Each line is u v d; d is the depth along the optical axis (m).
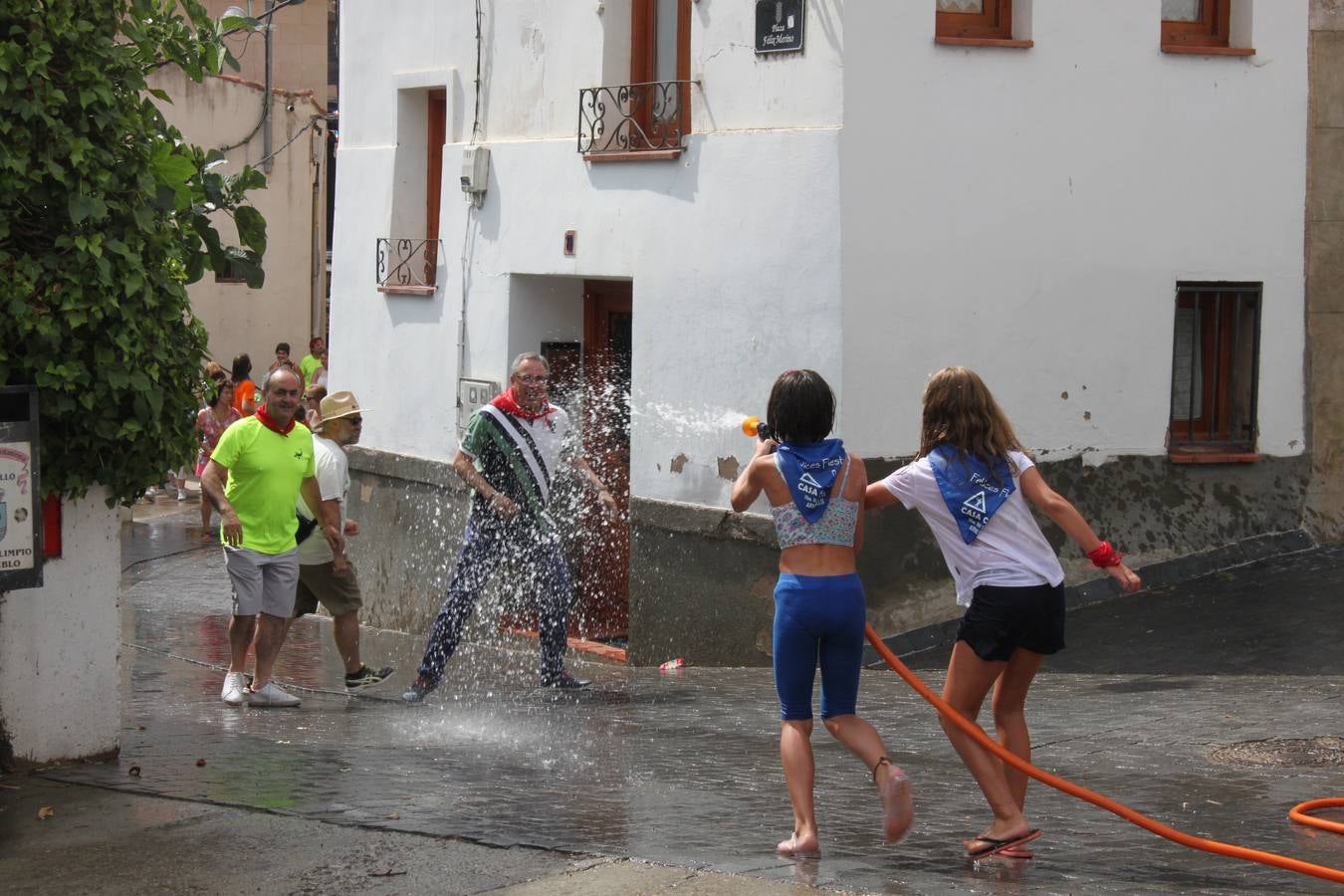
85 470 11.07
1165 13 17.30
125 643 18.64
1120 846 8.77
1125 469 16.81
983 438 8.60
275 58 47.53
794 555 8.68
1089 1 16.47
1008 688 8.77
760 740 12.60
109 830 9.43
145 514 32.50
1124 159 16.70
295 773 11.15
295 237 43.34
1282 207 17.39
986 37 16.33
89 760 11.39
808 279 15.83
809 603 8.57
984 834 8.59
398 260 21.94
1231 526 17.23
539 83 19.36
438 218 21.53
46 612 11.10
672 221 17.34
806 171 15.78
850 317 15.59
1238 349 17.55
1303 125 17.42
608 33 18.27
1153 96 16.78
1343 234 17.58
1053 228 16.45
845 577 8.63
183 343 11.51
